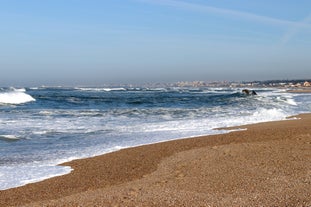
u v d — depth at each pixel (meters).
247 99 45.75
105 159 12.02
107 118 23.88
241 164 10.57
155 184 8.87
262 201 7.17
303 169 9.79
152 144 14.62
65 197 7.95
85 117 24.25
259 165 10.39
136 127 19.61
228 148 13.00
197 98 52.94
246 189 8.09
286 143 13.92
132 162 11.55
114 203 7.34
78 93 71.62
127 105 37.94
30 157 12.24
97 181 9.48
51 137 16.17
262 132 17.33
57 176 9.96
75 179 9.67
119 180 9.55
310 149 12.64
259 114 26.81
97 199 7.64
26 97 39.59
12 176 9.92
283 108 33.94
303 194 7.48
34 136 16.31
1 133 16.70
